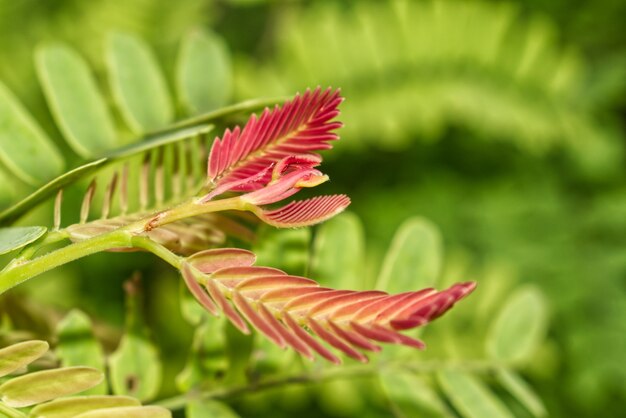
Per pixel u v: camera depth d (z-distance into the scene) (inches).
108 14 28.8
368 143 33.5
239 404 24.2
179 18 30.1
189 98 17.2
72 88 16.2
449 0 28.8
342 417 26.9
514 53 29.7
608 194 36.9
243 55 31.3
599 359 32.9
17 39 28.1
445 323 22.8
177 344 26.8
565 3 37.8
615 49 38.4
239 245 15.6
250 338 17.1
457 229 34.6
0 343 14.8
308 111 12.4
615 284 34.7
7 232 13.2
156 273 28.5
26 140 15.2
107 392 15.0
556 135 31.9
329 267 16.0
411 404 16.0
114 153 14.6
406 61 28.3
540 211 35.9
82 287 27.5
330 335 11.9
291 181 12.1
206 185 12.6
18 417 13.0
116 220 13.6
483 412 16.3
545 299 34.3
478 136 35.3
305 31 28.0
